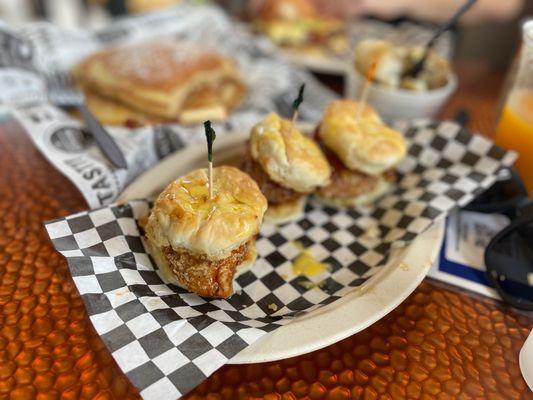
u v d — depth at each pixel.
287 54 0.51
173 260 0.23
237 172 0.26
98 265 0.23
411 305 0.25
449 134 0.33
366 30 0.58
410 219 0.29
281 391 0.20
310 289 0.26
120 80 0.42
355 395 0.20
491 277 0.26
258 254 0.28
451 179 0.31
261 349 0.20
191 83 0.43
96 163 0.30
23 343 0.21
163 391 0.18
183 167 0.31
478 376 0.21
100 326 0.20
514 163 0.33
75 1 1.00
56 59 0.44
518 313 0.25
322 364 0.21
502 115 0.34
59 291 0.23
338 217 0.32
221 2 0.66
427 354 0.22
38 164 0.33
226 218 0.23
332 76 0.50
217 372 0.21
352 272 0.28
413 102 0.37
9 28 0.42
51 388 0.19
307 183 0.29
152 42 0.47
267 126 0.29
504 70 0.53
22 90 0.41
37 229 0.27
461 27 0.62
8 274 0.24
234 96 0.44
